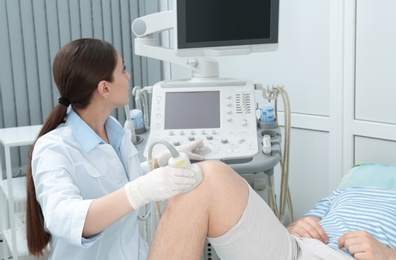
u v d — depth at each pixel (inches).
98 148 58.3
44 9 112.6
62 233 47.4
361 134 88.5
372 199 69.1
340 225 64.6
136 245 61.1
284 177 83.5
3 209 105.2
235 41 77.2
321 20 91.4
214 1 75.3
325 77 92.7
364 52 85.9
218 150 73.0
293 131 100.6
